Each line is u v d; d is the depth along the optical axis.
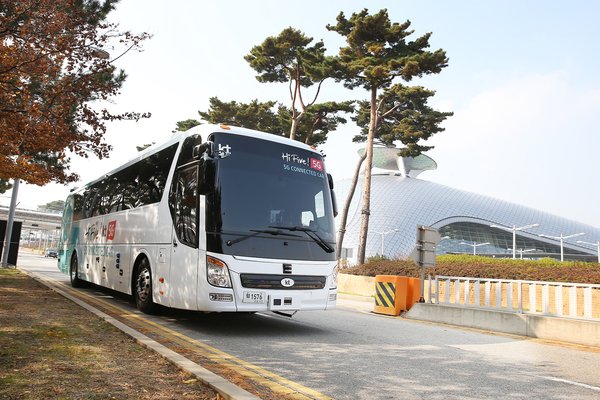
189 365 5.41
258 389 4.95
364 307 16.67
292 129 33.50
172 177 9.74
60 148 11.12
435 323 12.52
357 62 27.48
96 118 11.01
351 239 81.31
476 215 88.56
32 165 13.20
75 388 4.50
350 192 36.53
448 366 6.70
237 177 8.60
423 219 84.06
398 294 13.96
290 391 4.96
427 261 13.88
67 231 18.39
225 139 8.78
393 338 9.10
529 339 10.26
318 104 32.00
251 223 8.42
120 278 11.78
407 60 26.27
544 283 11.56
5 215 88.44
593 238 93.62
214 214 8.22
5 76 9.67
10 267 26.59
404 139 33.19
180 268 8.73
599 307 14.79
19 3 9.06
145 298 10.25
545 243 92.94
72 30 9.70
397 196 88.62
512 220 90.38
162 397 4.39
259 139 9.16
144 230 10.65
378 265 24.72
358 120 36.28
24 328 7.28
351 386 5.35
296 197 9.09
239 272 8.05
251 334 8.64
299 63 32.28
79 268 15.87
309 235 8.97
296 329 9.61
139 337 6.88
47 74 10.23
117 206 12.86
